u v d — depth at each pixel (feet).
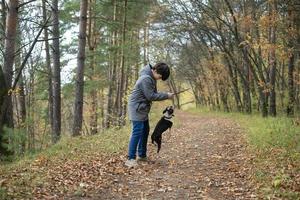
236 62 112.78
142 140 31.27
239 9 91.04
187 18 104.47
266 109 82.23
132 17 88.69
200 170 29.25
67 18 76.13
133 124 29.63
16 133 32.09
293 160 31.73
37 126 84.89
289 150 35.88
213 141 46.55
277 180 23.97
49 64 80.48
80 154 32.89
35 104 90.07
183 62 184.14
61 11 74.84
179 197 22.33
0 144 31.78
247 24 73.56
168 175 27.27
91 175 25.82
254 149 38.32
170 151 37.76
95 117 93.81
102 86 90.12
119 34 93.30
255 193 22.84
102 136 48.39
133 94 29.66
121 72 88.28
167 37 127.85
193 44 145.07
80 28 54.60
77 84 54.75
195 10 102.94
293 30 58.03
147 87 29.35
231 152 37.96
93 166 28.25
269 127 54.29
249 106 111.24
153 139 33.09
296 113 77.77
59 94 63.21
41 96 87.61
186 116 118.52
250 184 24.82
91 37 92.63
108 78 102.83
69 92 91.09
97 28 96.48
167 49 156.87
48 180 23.41
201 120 93.66
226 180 26.18
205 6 92.53
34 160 29.91
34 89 88.38
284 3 53.52
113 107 98.17
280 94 93.04
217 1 93.35
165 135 51.88
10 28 36.65
